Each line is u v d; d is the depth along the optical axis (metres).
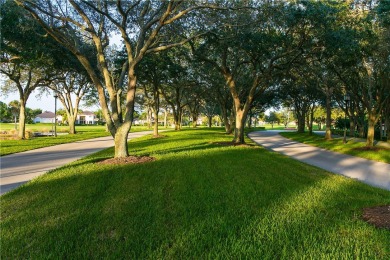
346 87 22.69
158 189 6.85
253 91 19.05
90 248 3.90
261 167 10.05
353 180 8.56
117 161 10.73
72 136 31.61
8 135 27.22
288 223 4.71
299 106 43.75
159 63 23.38
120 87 11.95
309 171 9.82
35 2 11.09
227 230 4.40
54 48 17.55
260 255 3.67
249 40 14.75
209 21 13.21
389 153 16.42
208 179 7.93
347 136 34.06
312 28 13.90
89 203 5.85
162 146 17.36
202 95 40.91
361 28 15.12
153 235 4.28
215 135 28.44
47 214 5.25
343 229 4.51
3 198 6.35
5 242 4.13
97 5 12.31
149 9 13.69
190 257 3.64
